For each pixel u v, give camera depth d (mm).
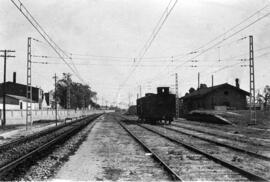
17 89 84562
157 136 23219
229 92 54656
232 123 35562
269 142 18156
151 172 9914
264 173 9672
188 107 66562
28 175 9641
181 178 8648
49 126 40938
